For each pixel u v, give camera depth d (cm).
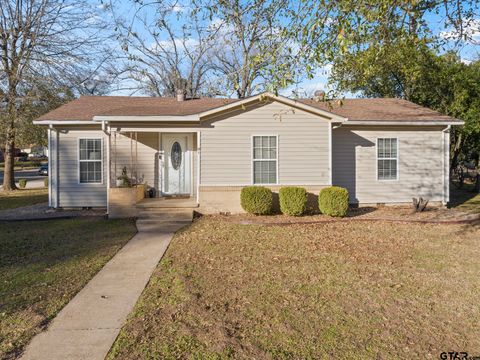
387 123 1294
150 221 1077
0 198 1722
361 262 642
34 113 1866
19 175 3756
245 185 1185
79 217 1153
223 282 538
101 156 1288
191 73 2823
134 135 1304
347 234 887
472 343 359
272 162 1196
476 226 965
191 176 1332
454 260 650
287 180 1198
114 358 332
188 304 455
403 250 725
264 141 1192
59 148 1271
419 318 414
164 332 382
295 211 1124
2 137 1988
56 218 1131
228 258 673
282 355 337
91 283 540
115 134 1255
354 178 1334
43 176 3600
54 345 356
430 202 1370
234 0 605
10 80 1842
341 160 1329
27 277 566
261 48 591
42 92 1880
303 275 570
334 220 1074
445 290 501
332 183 1318
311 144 1198
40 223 1064
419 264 626
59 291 506
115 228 982
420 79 1823
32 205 1449
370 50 607
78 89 2070
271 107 1184
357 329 388
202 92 2902
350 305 452
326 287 516
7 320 412
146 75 2800
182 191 1332
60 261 658
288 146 1193
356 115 1345
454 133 1948
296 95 563
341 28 442
